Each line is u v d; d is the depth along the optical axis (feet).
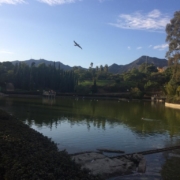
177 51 159.84
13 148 30.94
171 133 71.26
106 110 129.90
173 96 194.70
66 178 24.43
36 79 286.66
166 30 161.58
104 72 420.36
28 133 41.37
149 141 59.67
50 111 109.40
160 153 49.42
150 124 87.40
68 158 31.42
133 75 344.49
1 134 36.86
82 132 65.92
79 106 146.51
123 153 47.98
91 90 300.20
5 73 282.77
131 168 38.86
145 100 257.14
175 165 42.04
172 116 117.19
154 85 289.53
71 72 307.58
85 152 45.16
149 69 433.48
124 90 314.96
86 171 28.27
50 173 24.29
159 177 36.29
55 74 299.38
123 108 148.66
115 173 36.01
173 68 166.61
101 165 37.81
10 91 240.73
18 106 125.29
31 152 30.45
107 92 310.45
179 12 157.69
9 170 25.07
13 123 48.06
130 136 64.28
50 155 30.22
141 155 45.27
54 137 58.44
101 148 50.08
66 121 82.58
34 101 168.35
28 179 22.93
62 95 268.41
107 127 75.72
